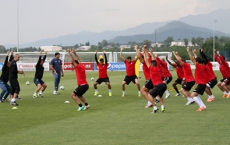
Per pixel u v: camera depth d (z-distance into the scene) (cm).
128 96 2425
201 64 1691
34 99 2270
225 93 2312
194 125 1355
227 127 1313
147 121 1448
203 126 1334
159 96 1686
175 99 2220
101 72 2450
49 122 1460
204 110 1733
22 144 1109
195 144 1075
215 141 1106
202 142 1096
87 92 2705
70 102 2109
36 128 1341
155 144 1080
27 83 3428
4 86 2131
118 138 1164
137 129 1295
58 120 1503
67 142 1122
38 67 2361
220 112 1667
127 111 1728
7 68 2128
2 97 2203
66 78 4291
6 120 1514
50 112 1723
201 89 1708
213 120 1455
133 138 1160
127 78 2419
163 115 1591
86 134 1229
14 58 1997
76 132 1262
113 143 1102
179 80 2388
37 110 1792
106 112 1703
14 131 1293
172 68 6119
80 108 1778
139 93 2423
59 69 2584
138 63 3247
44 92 2723
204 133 1218
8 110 1798
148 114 1627
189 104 1942
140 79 4175
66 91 2795
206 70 1975
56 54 2580
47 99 2266
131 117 1548
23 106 1944
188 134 1205
